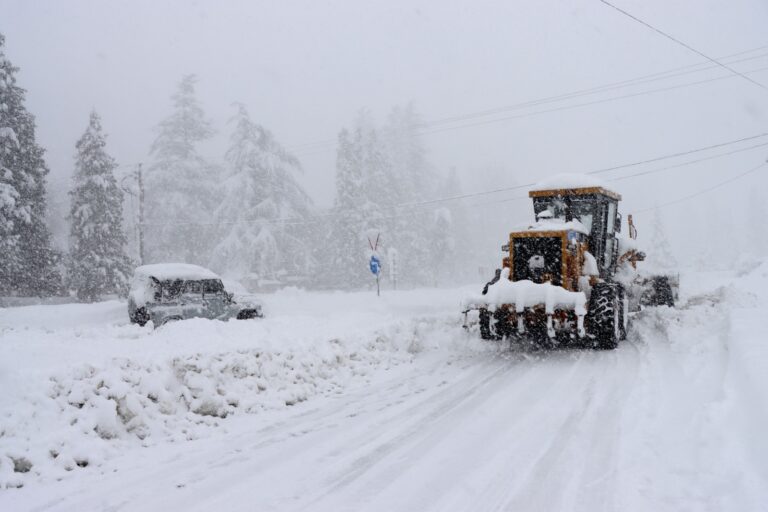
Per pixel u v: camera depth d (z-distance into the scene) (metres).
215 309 10.85
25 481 4.02
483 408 5.72
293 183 36.59
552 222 9.35
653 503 3.28
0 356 5.27
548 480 3.74
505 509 3.34
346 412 5.86
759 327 7.44
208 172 41.59
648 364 7.25
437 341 9.91
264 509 3.49
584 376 6.89
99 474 4.21
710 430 4.14
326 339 7.97
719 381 5.61
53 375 4.93
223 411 5.67
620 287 9.55
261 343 6.98
